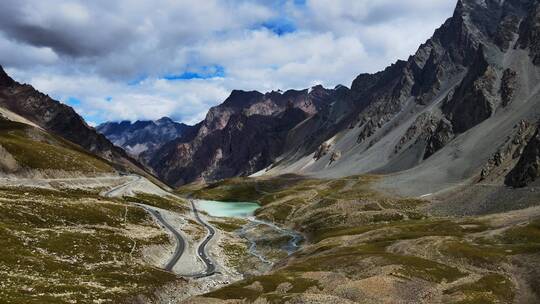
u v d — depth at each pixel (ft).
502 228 466.29
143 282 339.98
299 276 330.13
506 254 362.33
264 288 307.37
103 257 379.96
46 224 427.33
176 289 357.82
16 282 259.19
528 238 408.46
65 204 503.20
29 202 457.68
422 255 389.80
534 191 627.46
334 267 363.97
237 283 328.90
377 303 260.62
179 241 552.41
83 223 474.49
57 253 350.84
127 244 441.27
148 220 608.19
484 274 326.03
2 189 507.71
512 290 285.43
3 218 392.88
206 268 463.01
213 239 629.10
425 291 280.72
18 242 339.77
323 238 636.48
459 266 351.05
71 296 260.21
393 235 516.32
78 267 335.06
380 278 296.71
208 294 303.07
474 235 456.04
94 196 642.63
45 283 270.87
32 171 652.48
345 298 272.72
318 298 262.06
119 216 558.56
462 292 271.90
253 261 537.24
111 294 286.87
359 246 467.52
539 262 325.01
